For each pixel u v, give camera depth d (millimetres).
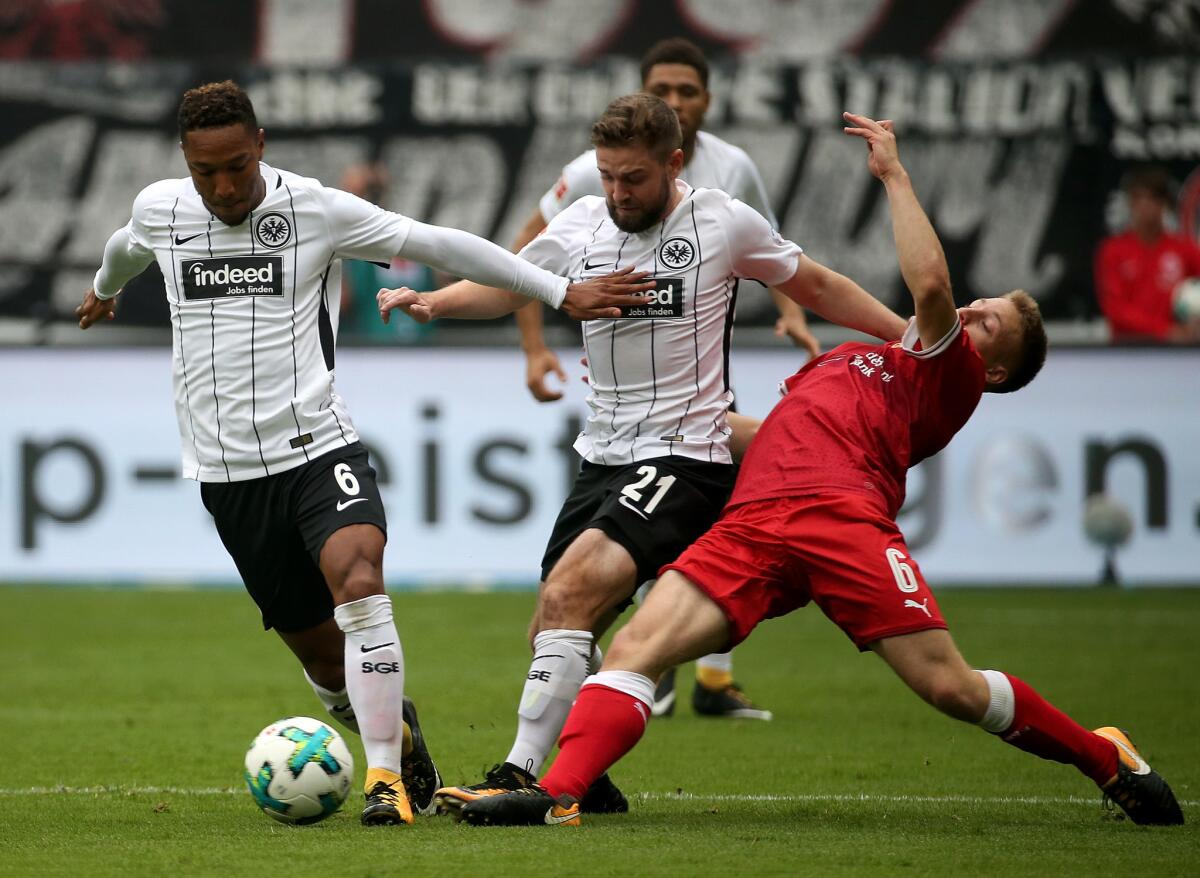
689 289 18422
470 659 35625
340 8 58344
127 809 18844
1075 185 56156
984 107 56469
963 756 23703
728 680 28250
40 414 49562
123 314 56906
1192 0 55875
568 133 57500
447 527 48438
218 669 34312
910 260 17531
